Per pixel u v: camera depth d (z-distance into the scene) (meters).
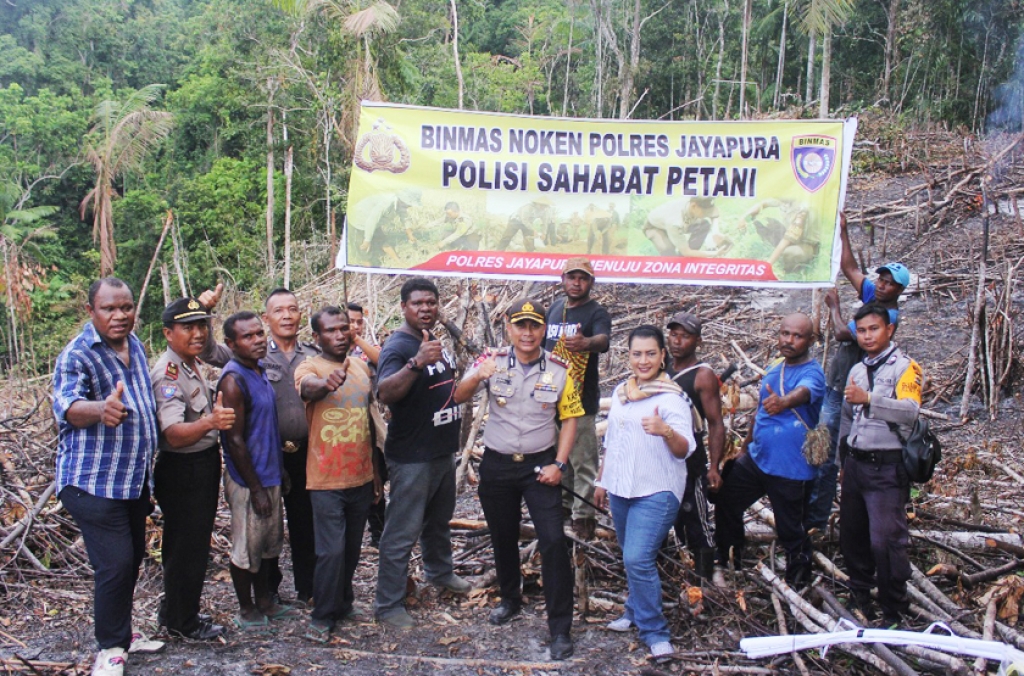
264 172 27.34
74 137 36.12
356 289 13.48
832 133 6.47
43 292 25.69
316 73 22.50
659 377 4.54
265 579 4.84
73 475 4.02
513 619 4.93
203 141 34.03
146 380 4.23
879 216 13.58
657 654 4.38
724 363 9.66
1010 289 8.72
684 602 4.79
